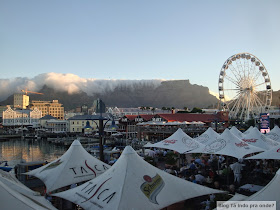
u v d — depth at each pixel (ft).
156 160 92.94
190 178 56.90
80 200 32.32
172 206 42.34
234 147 64.34
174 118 218.18
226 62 233.96
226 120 242.58
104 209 28.99
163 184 34.17
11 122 540.93
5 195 23.40
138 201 29.99
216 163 75.10
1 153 233.96
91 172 47.80
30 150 254.88
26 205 23.50
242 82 239.09
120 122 266.36
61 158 51.21
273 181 28.35
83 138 298.15
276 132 96.48
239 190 46.98
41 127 479.00
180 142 78.43
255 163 73.82
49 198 52.29
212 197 42.60
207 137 86.28
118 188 31.71
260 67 237.04
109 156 107.76
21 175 64.08
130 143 189.16
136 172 34.30
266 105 234.58
